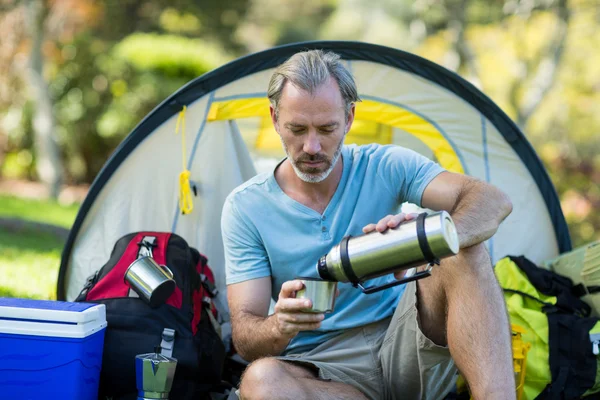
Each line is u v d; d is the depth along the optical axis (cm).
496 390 198
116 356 251
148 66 1008
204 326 271
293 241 234
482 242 215
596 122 996
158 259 274
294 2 1838
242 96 334
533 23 927
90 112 994
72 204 847
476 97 348
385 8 1619
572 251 339
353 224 234
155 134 329
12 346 229
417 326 216
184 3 1322
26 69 964
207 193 341
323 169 220
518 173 360
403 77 344
